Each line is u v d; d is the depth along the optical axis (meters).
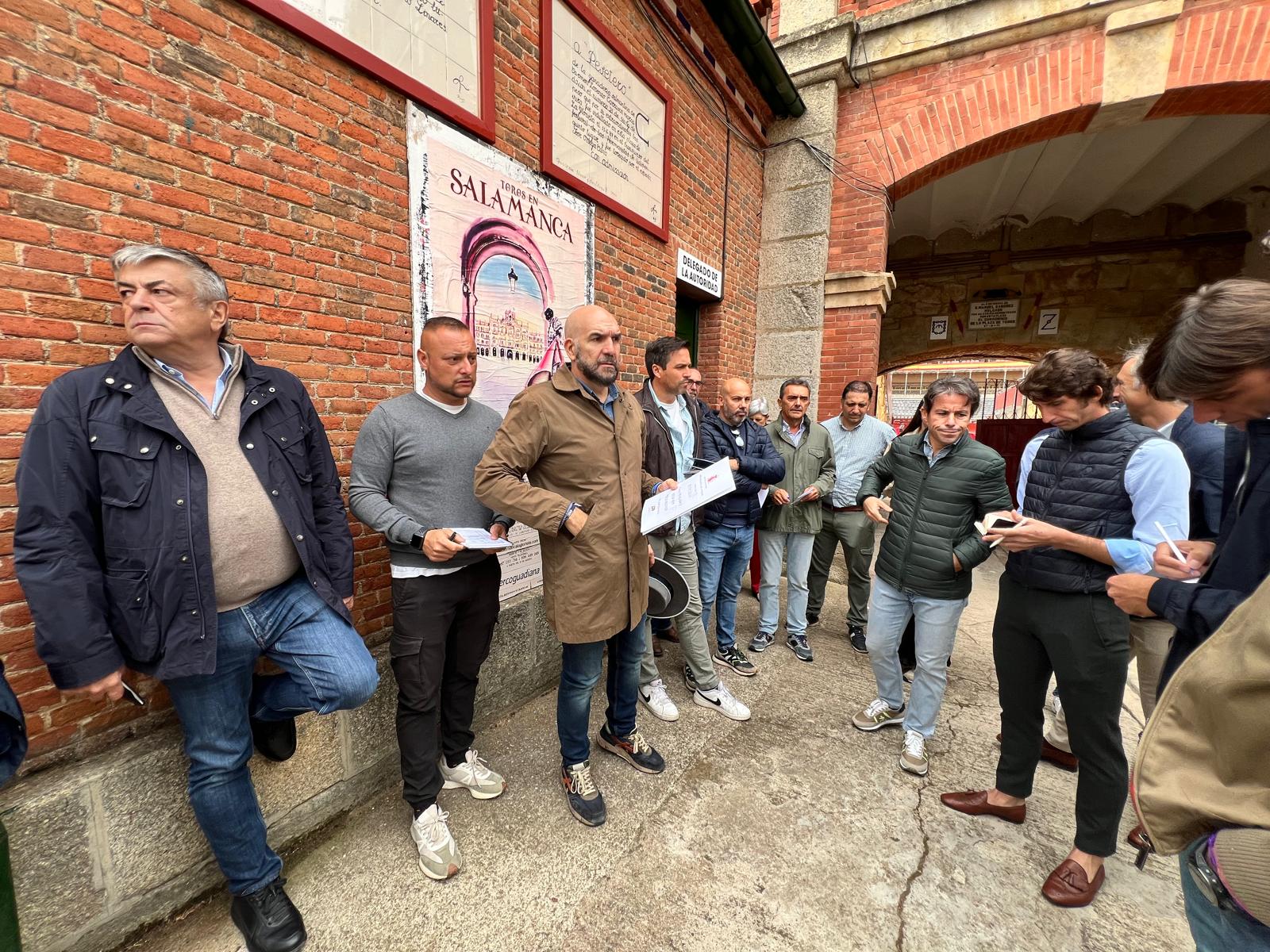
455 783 2.12
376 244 2.10
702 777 2.21
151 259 1.23
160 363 1.32
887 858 1.81
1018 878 1.74
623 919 1.57
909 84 4.91
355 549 2.11
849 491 3.64
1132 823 2.02
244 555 1.41
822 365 5.46
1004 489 2.05
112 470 1.21
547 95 2.79
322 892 1.66
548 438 1.76
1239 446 1.06
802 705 2.80
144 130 1.48
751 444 3.05
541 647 2.85
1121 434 1.64
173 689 1.37
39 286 1.33
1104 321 8.37
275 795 1.79
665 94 3.74
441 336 1.79
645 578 1.98
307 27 1.77
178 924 1.56
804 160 5.26
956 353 9.47
